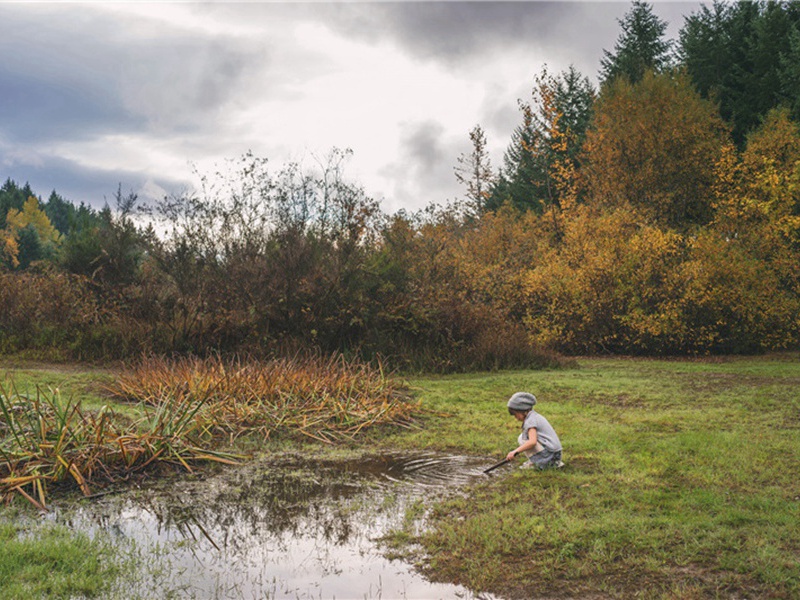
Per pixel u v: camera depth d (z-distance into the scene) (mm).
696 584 4238
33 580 4215
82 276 16453
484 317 17359
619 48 44875
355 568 4602
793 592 4117
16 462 6457
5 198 107562
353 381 11203
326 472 7172
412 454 7980
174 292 15484
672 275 21219
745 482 6414
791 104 32062
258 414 9391
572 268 23078
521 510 5605
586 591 4191
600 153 30406
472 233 28203
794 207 25297
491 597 4137
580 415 10156
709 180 29250
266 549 4969
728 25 39094
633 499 5918
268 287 14852
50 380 11250
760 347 22438
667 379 14219
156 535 5250
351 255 15773
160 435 7492
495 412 10508
